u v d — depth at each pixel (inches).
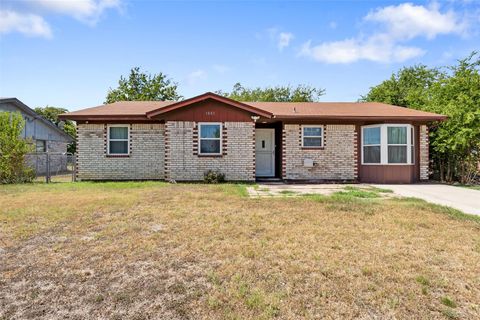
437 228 194.5
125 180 493.7
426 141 503.2
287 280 120.1
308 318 94.3
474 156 482.3
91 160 493.0
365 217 223.0
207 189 371.9
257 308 99.8
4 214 228.7
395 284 116.3
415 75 1005.8
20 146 477.1
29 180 487.5
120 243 164.2
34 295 109.7
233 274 125.7
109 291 112.5
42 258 143.7
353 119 481.4
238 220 213.2
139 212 236.7
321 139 504.1
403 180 475.5
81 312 98.6
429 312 97.7
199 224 202.1
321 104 603.8
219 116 469.4
